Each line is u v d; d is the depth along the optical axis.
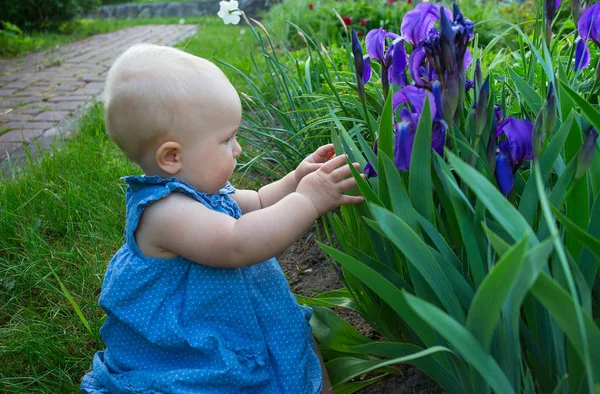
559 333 1.17
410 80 1.92
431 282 1.13
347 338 1.70
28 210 2.88
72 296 2.27
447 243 1.38
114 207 2.87
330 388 1.66
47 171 3.28
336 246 2.52
